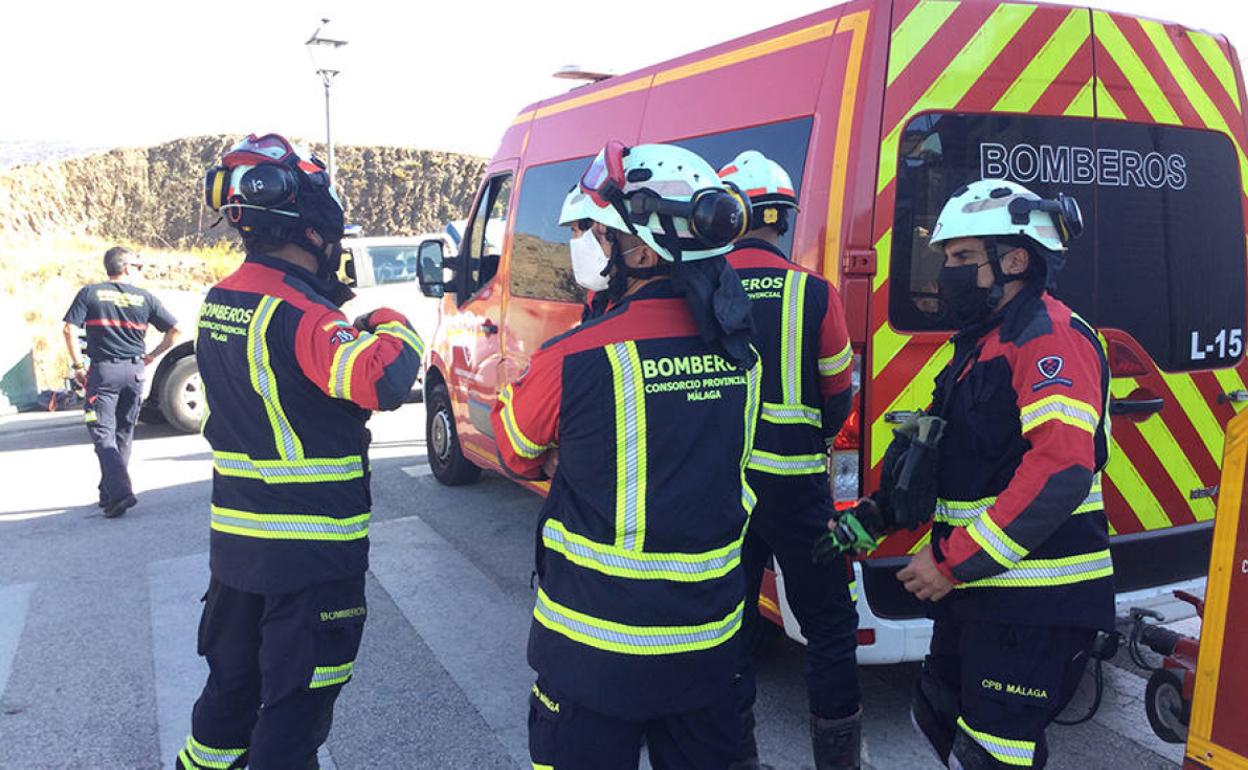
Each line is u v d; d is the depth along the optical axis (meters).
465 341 5.96
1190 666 2.86
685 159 1.82
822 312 2.65
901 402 2.99
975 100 3.01
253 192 2.32
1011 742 2.13
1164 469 3.39
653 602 1.76
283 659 2.34
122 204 34.81
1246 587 2.25
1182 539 3.41
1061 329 2.07
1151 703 3.01
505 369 5.33
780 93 3.28
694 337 1.82
